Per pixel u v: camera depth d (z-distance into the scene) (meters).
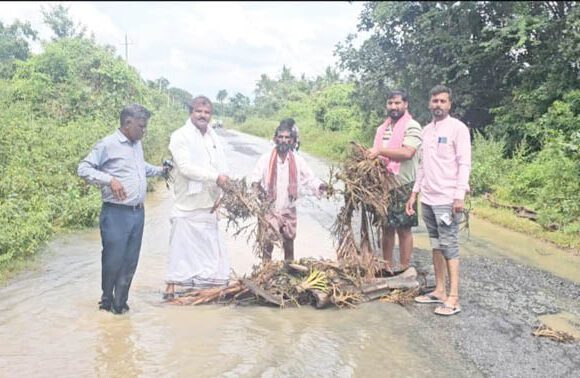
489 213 10.49
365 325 5.05
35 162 9.84
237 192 5.75
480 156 13.49
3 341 4.54
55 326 4.87
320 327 5.00
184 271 5.75
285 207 6.14
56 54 16.06
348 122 31.39
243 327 4.96
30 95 14.83
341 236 6.08
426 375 4.08
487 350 4.52
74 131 12.40
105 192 5.09
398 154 5.98
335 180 6.04
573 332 4.91
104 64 17.47
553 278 6.56
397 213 6.17
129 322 5.00
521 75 14.78
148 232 8.70
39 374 3.99
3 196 8.39
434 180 5.46
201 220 5.79
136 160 5.18
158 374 4.03
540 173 11.06
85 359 4.25
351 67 19.83
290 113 50.53
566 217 8.96
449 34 16.61
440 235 5.45
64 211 8.66
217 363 4.23
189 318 5.14
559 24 13.84
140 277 6.40
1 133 10.12
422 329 4.96
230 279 5.99
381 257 6.71
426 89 17.81
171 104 37.47
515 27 13.90
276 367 4.18
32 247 6.93
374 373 4.11
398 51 18.91
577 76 12.95
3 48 17.98
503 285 6.27
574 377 4.06
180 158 5.64
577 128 11.98
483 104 17.28
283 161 6.10
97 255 7.20
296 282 5.62
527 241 8.59
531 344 4.64
